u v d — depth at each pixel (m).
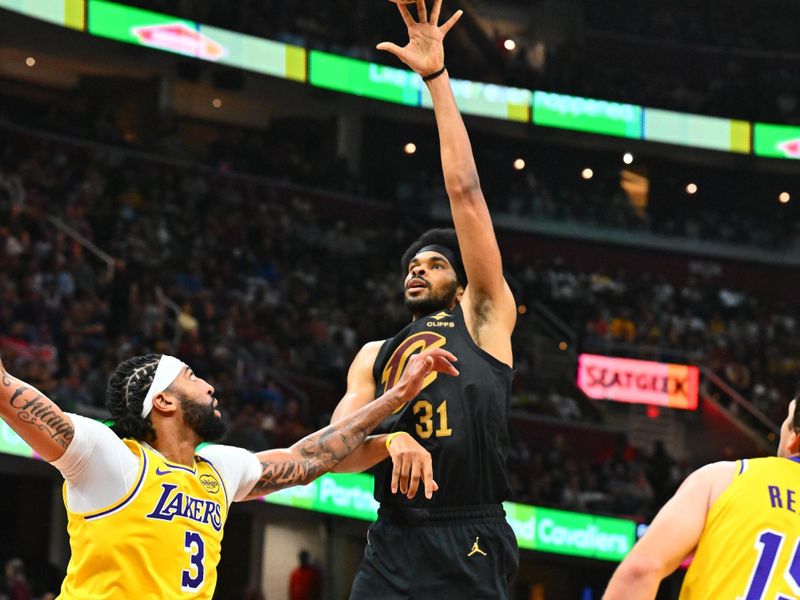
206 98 28.89
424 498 4.43
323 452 4.38
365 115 30.30
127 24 25.80
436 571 4.39
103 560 3.84
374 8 30.34
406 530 4.45
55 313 18.59
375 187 30.53
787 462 3.71
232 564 19.67
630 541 20.28
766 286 32.19
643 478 22.47
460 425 4.45
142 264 22.17
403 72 29.77
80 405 16.11
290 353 22.27
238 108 29.47
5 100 27.16
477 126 30.86
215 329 21.41
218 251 24.66
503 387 4.55
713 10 34.53
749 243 32.19
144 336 19.52
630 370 27.17
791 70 34.00
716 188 33.72
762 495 3.62
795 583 3.52
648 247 31.47
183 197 25.62
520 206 30.92
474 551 4.41
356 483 17.97
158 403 4.10
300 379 21.70
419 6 4.68
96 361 18.00
